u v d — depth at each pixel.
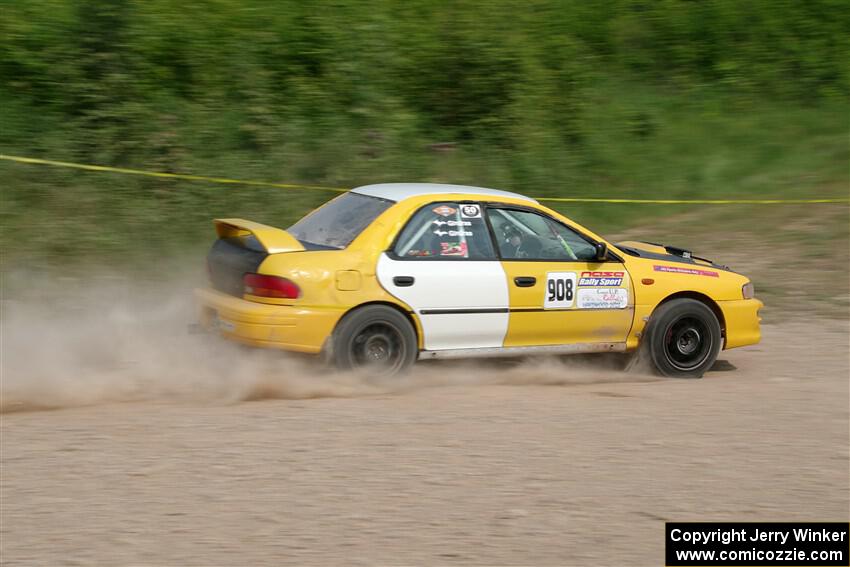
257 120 33.34
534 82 38.59
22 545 11.59
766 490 14.18
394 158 34.34
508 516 12.88
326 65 35.81
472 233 20.19
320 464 14.47
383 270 19.16
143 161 31.38
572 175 37.28
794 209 36.91
